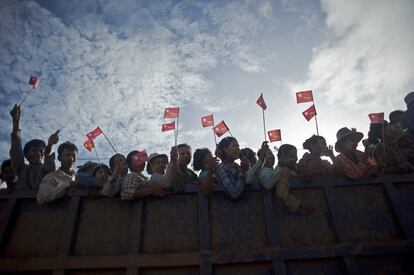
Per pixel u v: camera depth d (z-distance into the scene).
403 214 3.24
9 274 3.05
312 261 3.07
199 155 4.28
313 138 4.67
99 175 4.20
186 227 3.31
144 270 3.06
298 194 3.48
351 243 3.09
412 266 3.02
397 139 4.33
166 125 4.44
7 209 3.37
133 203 3.44
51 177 3.60
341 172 3.64
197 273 3.05
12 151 4.06
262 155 3.62
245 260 3.03
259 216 3.36
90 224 3.35
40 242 3.27
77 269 3.05
